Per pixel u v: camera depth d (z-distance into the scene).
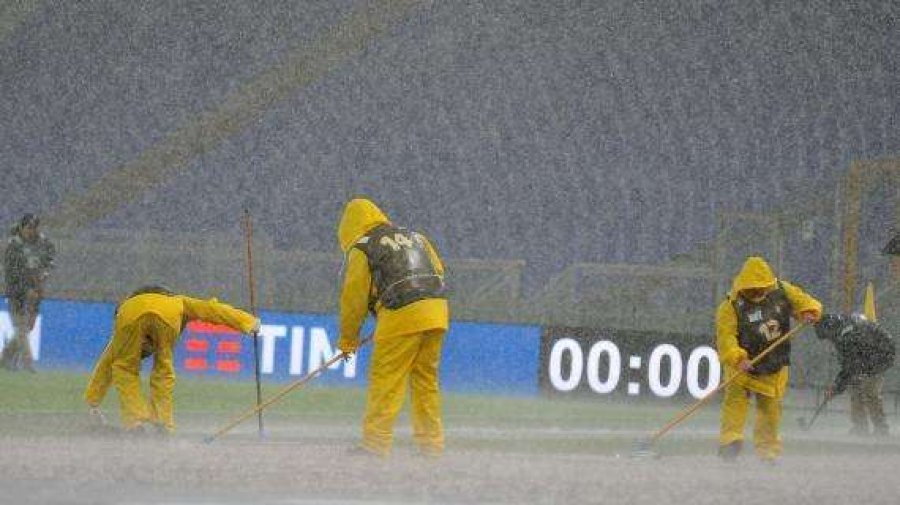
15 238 54.19
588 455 31.91
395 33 87.12
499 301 60.31
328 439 33.62
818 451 37.78
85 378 52.91
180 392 49.91
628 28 86.25
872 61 84.44
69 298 59.81
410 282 26.19
